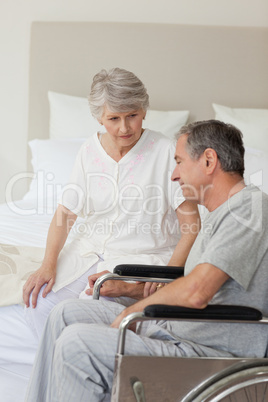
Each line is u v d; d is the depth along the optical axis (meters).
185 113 3.62
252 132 3.41
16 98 4.02
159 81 3.73
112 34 3.75
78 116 3.69
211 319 1.43
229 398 1.50
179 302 1.50
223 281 1.49
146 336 1.70
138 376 1.47
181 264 2.08
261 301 1.54
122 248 2.25
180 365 1.48
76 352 1.55
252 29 3.61
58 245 2.25
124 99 2.03
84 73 3.81
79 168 2.30
